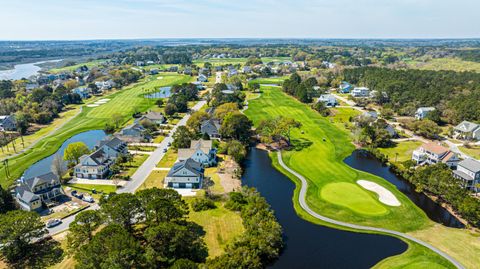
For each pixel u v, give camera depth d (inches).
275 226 2447.1
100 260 1971.0
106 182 3560.5
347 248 2460.6
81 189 3393.2
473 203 2719.0
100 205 2807.6
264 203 2832.2
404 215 2913.4
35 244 2469.2
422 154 4030.5
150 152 4468.5
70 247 2314.2
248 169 3973.9
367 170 3961.6
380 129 4886.8
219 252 2346.2
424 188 3385.8
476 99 6225.4
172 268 1904.5
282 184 3565.5
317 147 4697.3
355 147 4741.6
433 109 6072.8
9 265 2258.9
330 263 2294.5
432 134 5083.7
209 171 3853.3
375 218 2866.6
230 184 3521.2
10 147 4739.2
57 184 3250.5
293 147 4712.1
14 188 3294.8
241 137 4761.3
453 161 3774.6
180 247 2242.9
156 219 2519.7
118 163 3944.4
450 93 7062.0
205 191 3284.9
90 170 3651.6
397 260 2313.0
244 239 2357.3
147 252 2123.5
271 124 4953.3
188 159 3735.2
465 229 2711.6
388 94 7352.4
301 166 4050.2
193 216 2839.6
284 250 2434.8
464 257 2343.8
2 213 2755.9
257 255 2247.8
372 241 2549.2
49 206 3031.5
